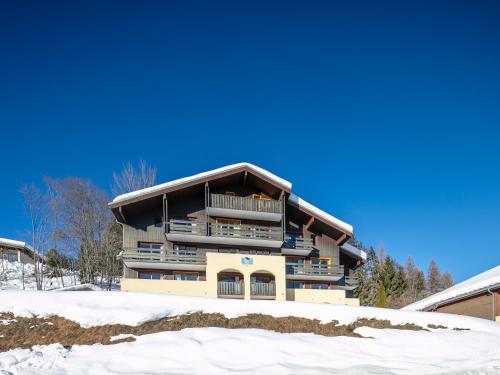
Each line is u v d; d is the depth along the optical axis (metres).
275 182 29.05
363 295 53.34
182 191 28.17
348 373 11.67
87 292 16.80
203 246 29.08
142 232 27.81
